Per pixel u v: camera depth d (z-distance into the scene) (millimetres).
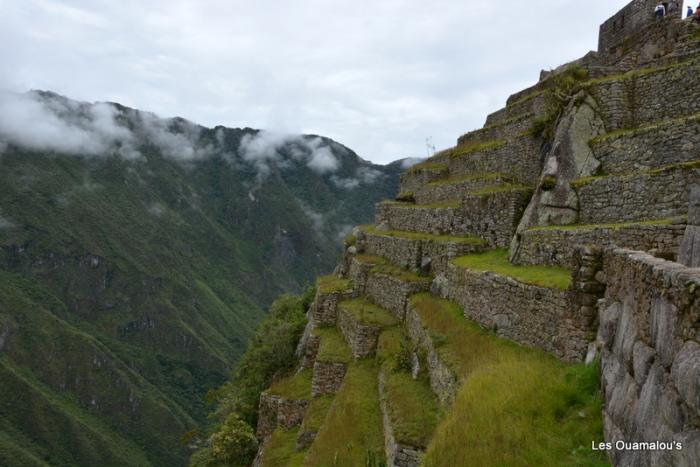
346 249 35938
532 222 16125
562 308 10414
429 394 13266
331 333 25094
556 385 8711
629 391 6230
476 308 14742
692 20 18469
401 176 36812
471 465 7539
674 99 15477
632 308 6684
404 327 19766
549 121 19469
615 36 23125
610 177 14203
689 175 12172
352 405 15484
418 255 22750
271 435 21438
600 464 6707
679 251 8781
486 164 24906
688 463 4176
